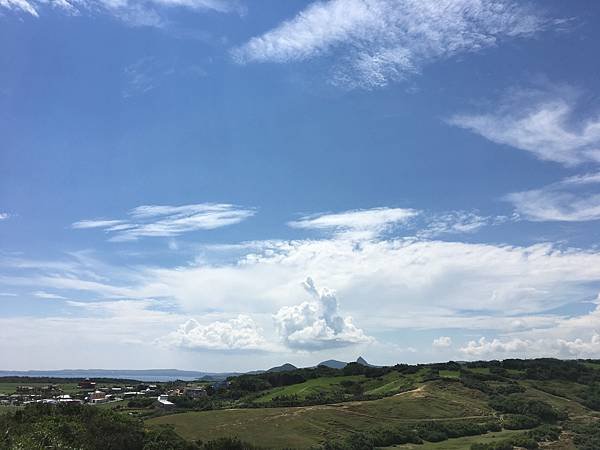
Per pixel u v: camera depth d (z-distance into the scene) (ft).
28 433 208.33
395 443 424.87
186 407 556.51
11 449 169.89
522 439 419.33
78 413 270.26
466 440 442.91
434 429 462.19
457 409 541.75
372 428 449.48
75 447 217.56
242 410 479.00
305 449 377.50
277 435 408.46
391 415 501.56
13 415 253.44
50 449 193.47
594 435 449.48
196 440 366.02
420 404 547.90
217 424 423.23
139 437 270.26
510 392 617.21
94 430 252.62
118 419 281.54
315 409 495.82
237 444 320.70
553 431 454.81
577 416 530.68
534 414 521.24
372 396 610.24
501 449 394.73
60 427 236.43
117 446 251.39
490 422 497.87
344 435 426.10
